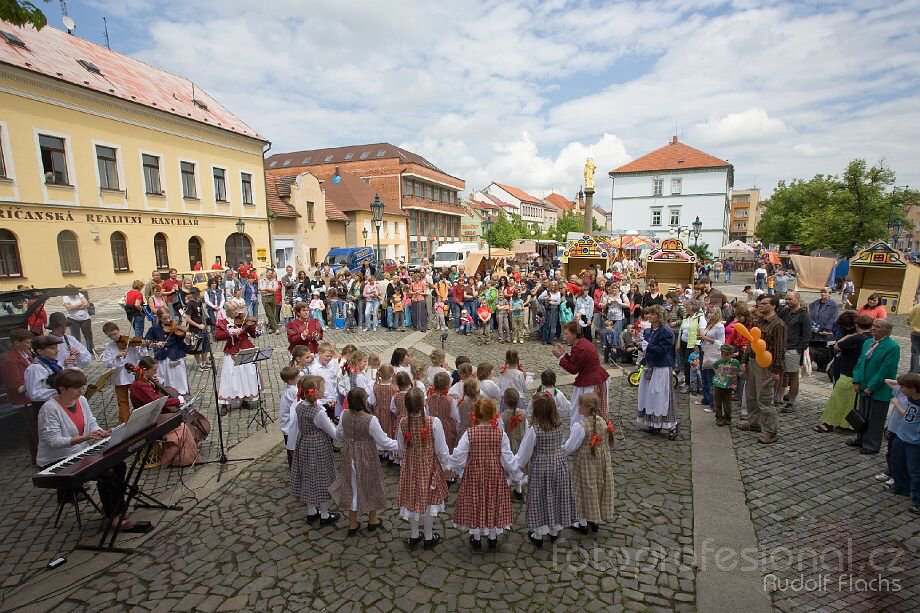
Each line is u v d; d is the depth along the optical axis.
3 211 16.91
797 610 3.68
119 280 20.86
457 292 15.57
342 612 3.75
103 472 4.49
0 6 4.98
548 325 13.62
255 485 5.87
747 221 101.31
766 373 6.68
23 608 3.83
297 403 4.98
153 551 4.59
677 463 6.23
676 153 50.81
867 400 6.38
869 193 29.52
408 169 49.78
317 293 16.27
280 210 31.53
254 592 3.99
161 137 22.75
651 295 11.59
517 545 4.62
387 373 6.18
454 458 4.43
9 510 5.36
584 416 4.67
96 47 23.47
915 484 4.98
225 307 8.34
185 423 6.43
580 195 73.31
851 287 15.23
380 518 5.16
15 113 17.09
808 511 5.04
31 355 6.58
